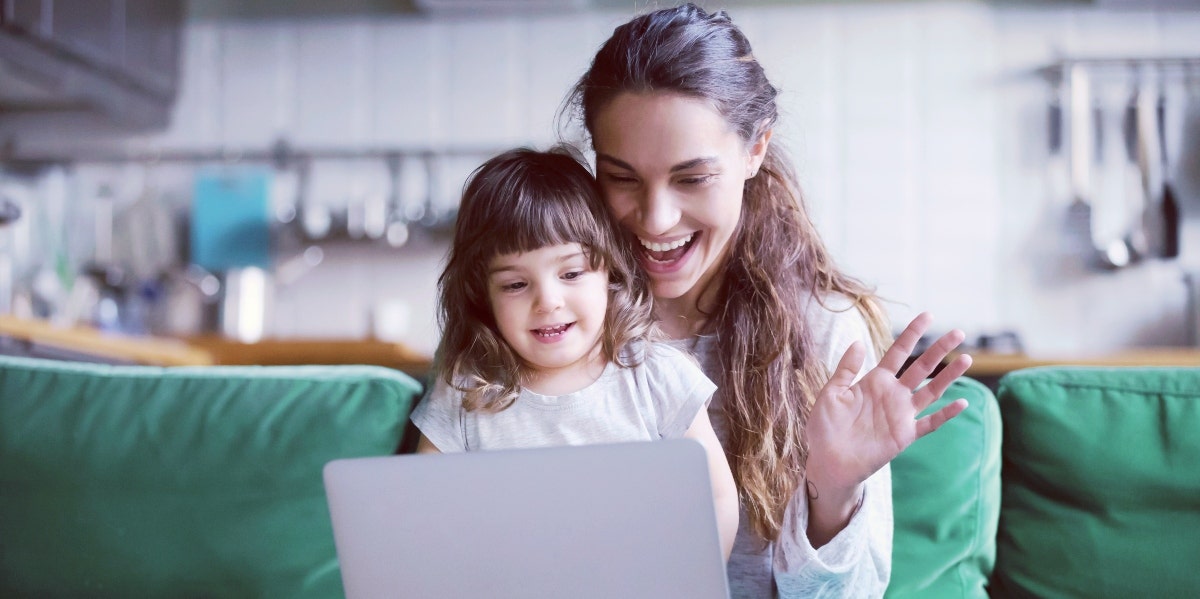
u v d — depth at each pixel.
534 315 1.24
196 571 1.31
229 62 4.45
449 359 1.32
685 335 1.41
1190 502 1.25
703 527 0.92
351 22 4.41
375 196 4.37
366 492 0.97
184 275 4.35
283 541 1.31
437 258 4.35
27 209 4.43
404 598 0.98
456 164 4.36
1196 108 4.09
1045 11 4.15
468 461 0.95
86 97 3.92
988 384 1.53
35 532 1.34
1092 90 4.12
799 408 1.29
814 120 4.22
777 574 1.16
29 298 4.05
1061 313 4.14
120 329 4.13
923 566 1.29
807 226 1.41
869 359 1.32
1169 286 4.10
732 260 1.37
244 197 4.37
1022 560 1.31
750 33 4.25
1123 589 1.25
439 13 4.35
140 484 1.34
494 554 0.96
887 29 4.21
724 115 1.21
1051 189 4.14
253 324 4.32
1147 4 4.07
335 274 4.39
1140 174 4.09
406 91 4.38
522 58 4.33
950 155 4.18
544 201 1.23
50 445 1.36
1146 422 1.29
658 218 1.22
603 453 0.93
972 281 4.16
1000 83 4.17
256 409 1.37
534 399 1.26
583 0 4.15
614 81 1.21
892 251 4.19
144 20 4.10
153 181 4.46
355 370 1.43
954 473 1.31
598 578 0.94
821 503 1.10
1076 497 1.29
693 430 1.24
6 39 3.36
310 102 4.41
